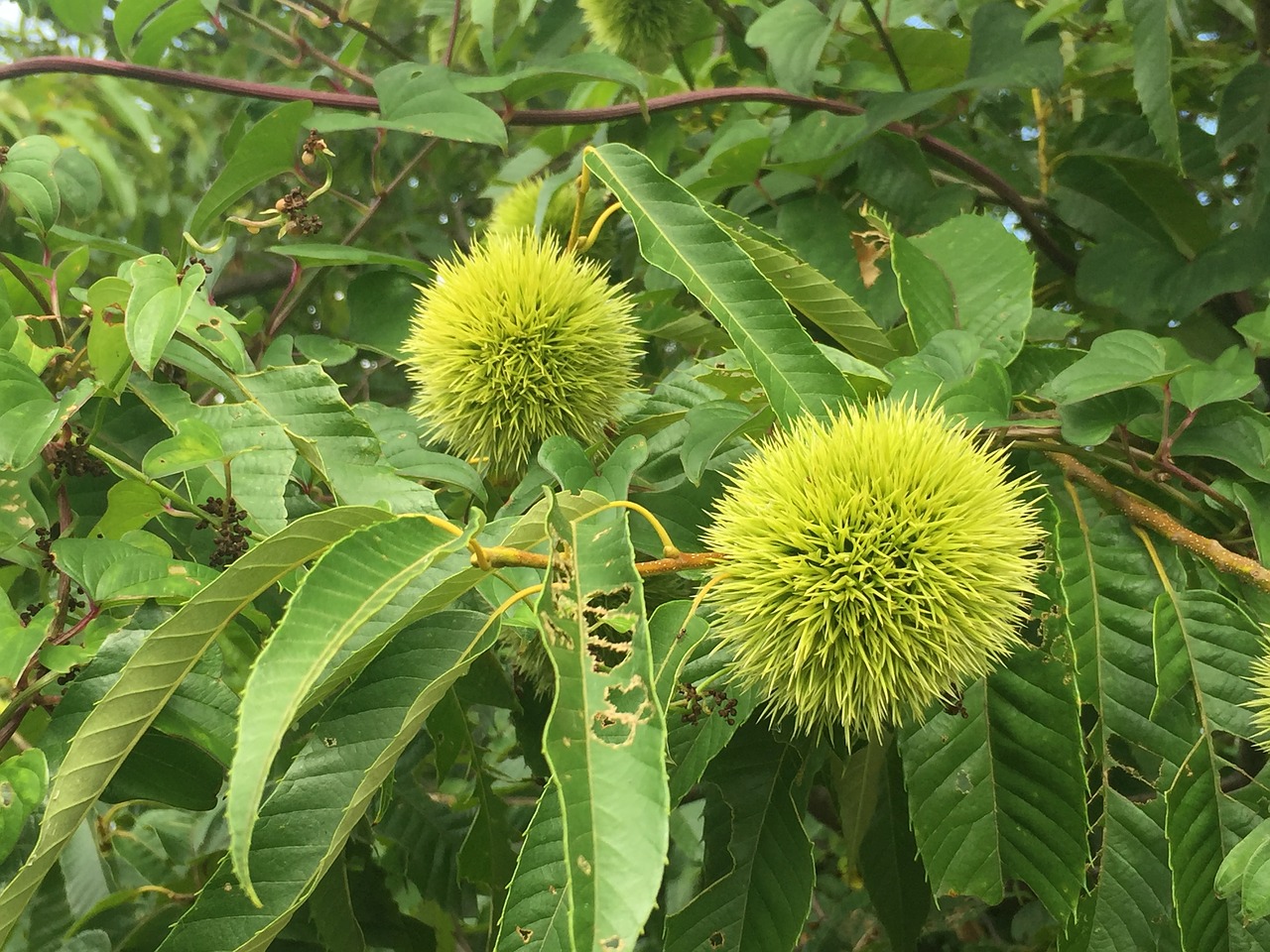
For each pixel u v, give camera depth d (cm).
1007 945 41
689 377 28
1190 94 47
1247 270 33
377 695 21
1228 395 24
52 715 21
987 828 22
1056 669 23
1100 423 25
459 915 35
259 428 24
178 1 36
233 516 24
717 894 24
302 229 28
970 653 20
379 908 31
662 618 20
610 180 25
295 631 16
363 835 32
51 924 31
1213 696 23
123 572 22
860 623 20
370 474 24
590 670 16
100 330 23
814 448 21
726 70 49
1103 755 24
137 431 30
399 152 60
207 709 22
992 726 23
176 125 62
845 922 46
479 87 35
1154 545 25
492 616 19
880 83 38
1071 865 22
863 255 36
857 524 20
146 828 37
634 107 37
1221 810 23
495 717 49
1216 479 26
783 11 37
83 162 33
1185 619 24
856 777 28
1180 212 39
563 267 27
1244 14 40
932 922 43
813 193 38
